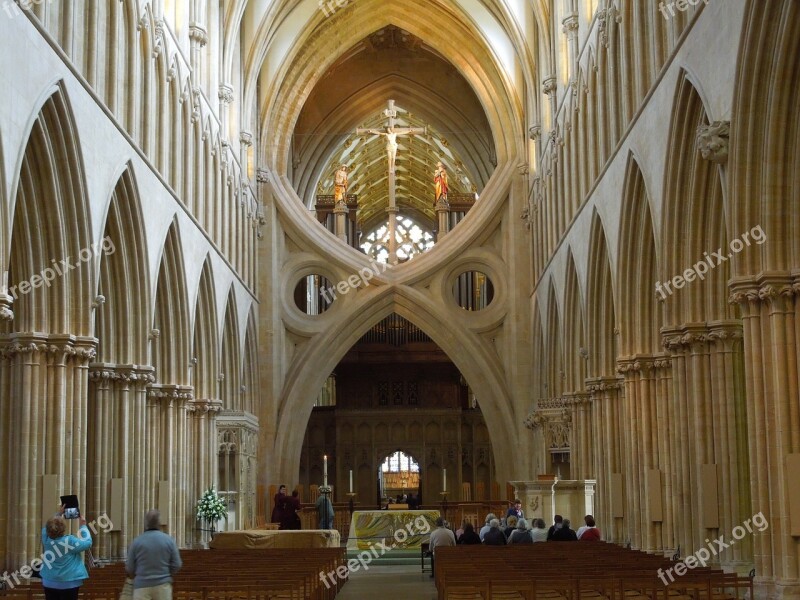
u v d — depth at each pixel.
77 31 23.33
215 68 38.03
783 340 18.23
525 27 43.28
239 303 41.78
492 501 46.06
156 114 30.28
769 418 18.30
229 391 41.09
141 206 27.42
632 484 27.73
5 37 18.48
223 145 39.00
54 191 22.05
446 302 47.59
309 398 47.25
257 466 44.44
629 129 26.72
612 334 31.92
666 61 23.11
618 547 22.08
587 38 32.38
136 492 27.48
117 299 27.33
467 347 47.22
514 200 47.06
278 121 48.38
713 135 19.16
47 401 22.39
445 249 47.75
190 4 34.91
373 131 49.81
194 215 34.38
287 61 47.34
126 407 27.39
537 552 20.70
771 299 18.30
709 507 22.09
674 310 23.44
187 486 33.28
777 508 18.05
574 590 14.70
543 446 38.22
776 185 18.44
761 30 17.89
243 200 43.06
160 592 13.09
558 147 38.00
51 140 21.88
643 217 26.91
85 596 15.38
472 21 46.03
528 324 46.25
